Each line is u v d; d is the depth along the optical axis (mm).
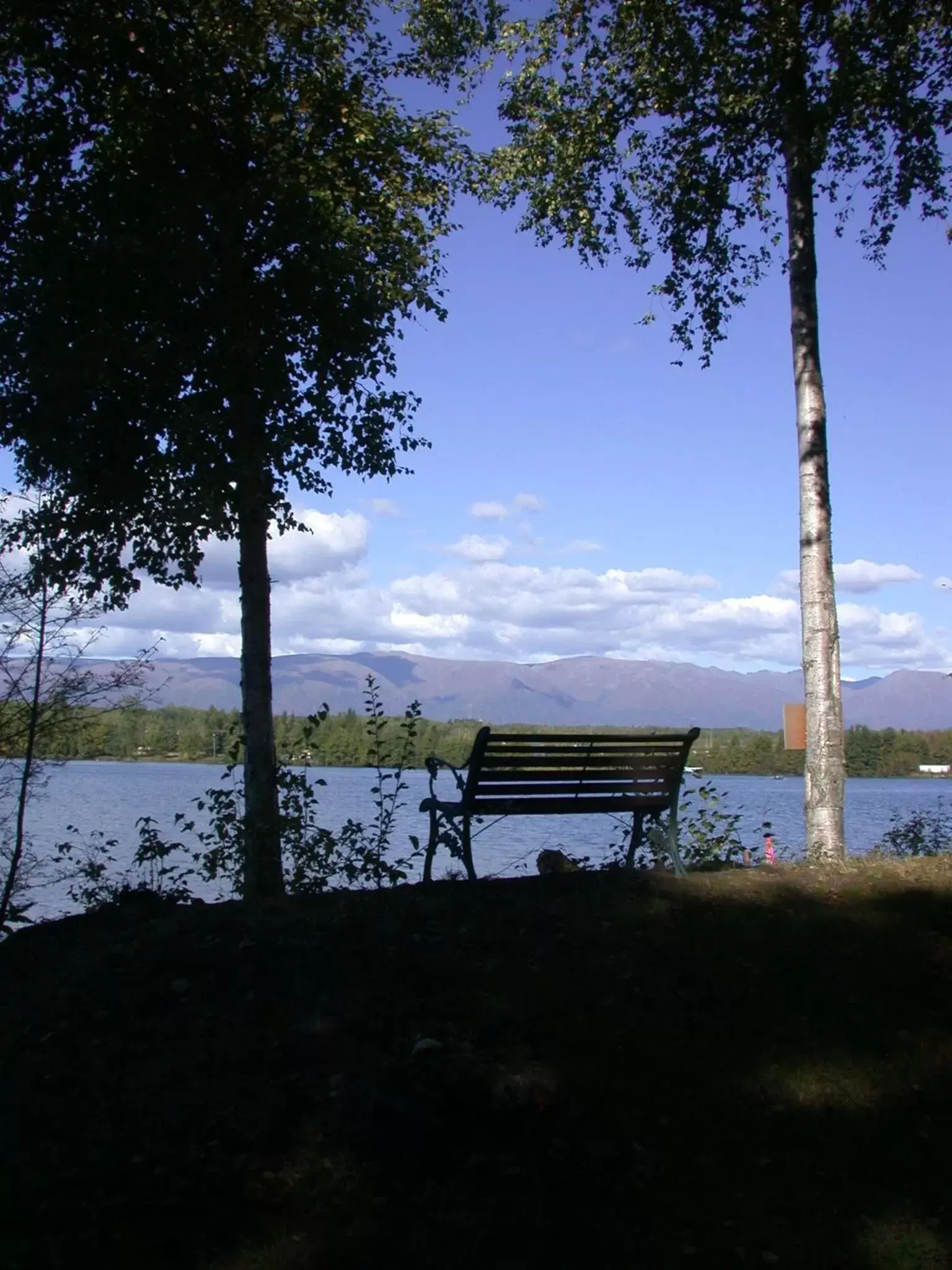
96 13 7910
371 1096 4129
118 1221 3701
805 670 8969
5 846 7996
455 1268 3461
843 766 8828
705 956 5629
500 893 6508
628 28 11258
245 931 5688
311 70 8977
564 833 13109
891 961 5676
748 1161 4062
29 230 8211
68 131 8500
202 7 8383
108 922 6168
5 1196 3818
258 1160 4023
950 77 10727
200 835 8305
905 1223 3684
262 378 8172
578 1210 3758
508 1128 4184
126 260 7801
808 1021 5062
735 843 8836
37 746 7980
